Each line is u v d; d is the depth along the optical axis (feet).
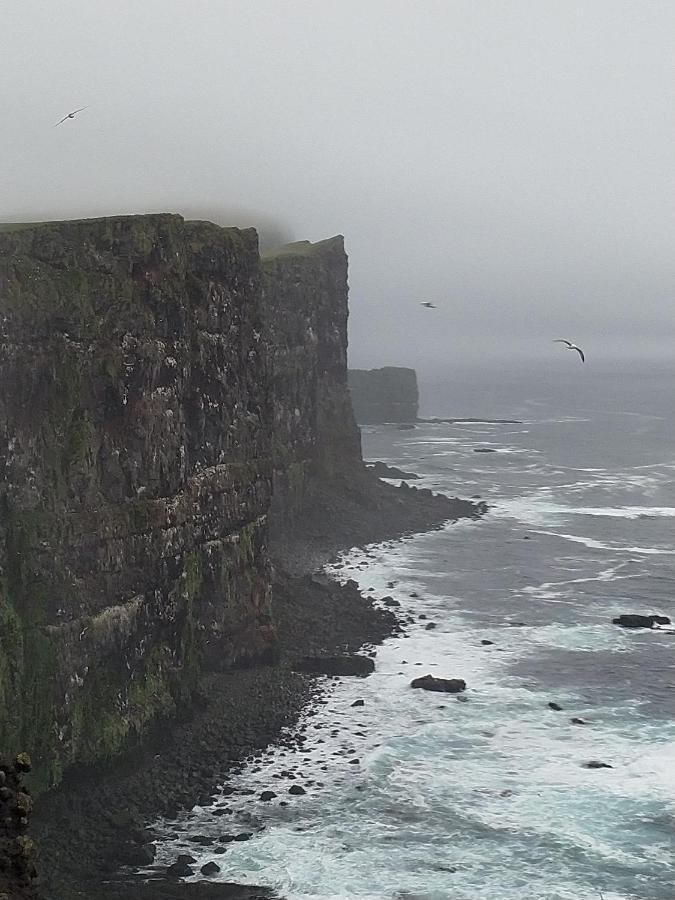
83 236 206.90
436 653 262.47
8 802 109.19
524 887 162.61
